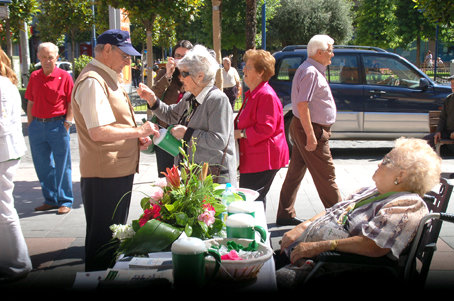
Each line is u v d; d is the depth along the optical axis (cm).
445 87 906
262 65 407
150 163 848
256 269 211
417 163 262
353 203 294
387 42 2988
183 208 251
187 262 195
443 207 273
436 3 810
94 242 325
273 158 417
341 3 3234
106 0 983
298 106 454
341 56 904
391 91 897
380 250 254
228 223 244
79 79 301
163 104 399
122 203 326
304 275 274
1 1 946
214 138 334
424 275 263
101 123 297
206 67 336
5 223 358
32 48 3634
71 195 568
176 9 1054
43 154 559
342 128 901
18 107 363
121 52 309
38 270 393
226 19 2922
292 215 506
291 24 3133
